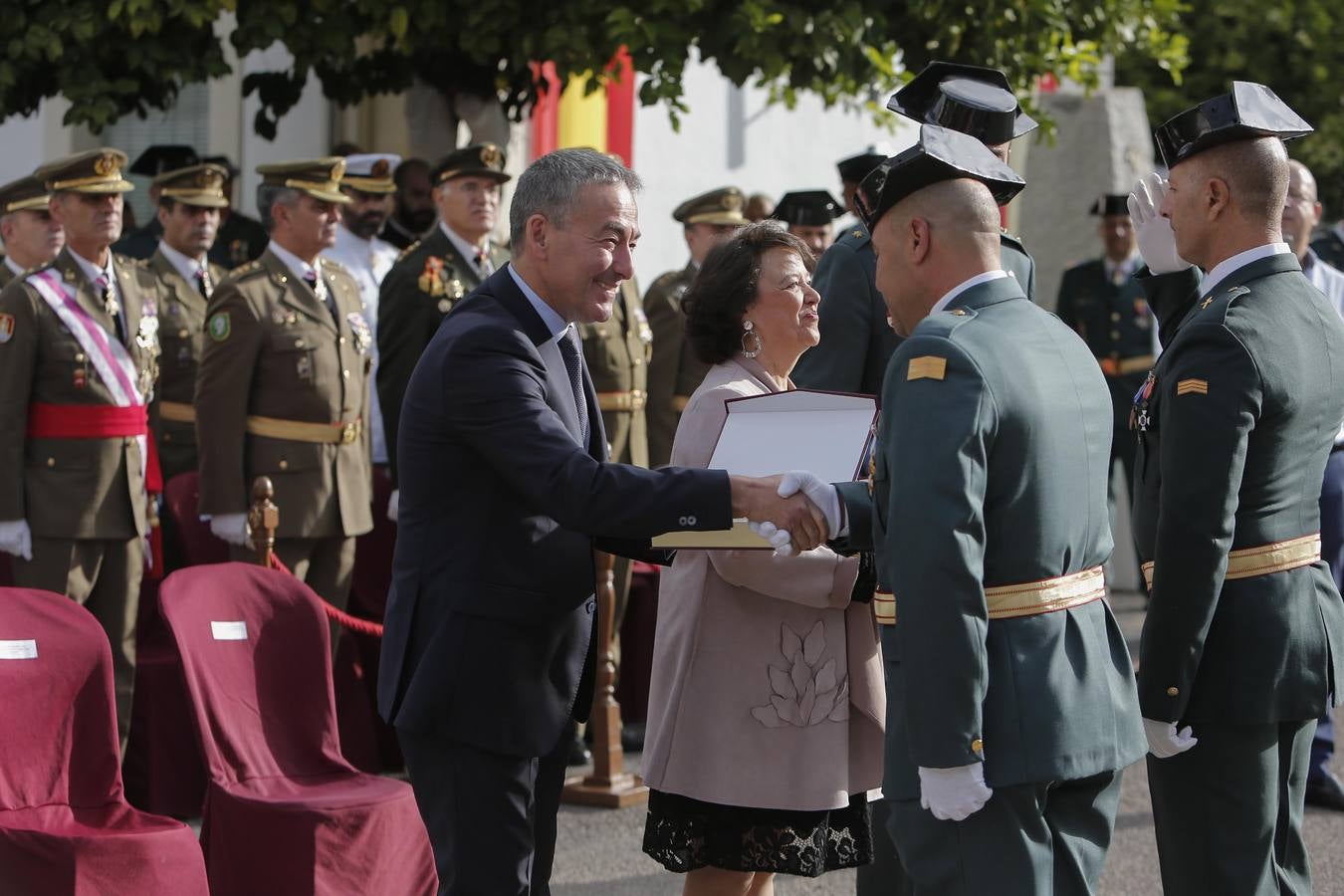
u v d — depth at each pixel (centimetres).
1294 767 566
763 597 555
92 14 988
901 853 463
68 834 591
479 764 500
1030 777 440
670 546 495
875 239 476
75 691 639
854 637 565
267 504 798
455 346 492
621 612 981
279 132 1473
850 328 672
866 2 1057
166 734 847
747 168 1720
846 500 480
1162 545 526
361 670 955
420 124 1234
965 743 426
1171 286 603
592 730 966
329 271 957
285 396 902
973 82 531
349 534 921
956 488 428
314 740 692
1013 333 452
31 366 823
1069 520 453
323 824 629
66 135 1480
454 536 500
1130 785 948
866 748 570
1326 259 1402
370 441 1035
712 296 570
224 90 1477
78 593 834
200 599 681
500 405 487
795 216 1180
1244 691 538
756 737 552
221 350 889
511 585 497
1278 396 525
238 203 1484
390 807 648
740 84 1036
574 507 480
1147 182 606
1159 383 552
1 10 1012
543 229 502
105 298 855
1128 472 1426
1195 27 2414
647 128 1630
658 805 567
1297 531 550
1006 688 444
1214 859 549
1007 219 1695
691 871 569
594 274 500
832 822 575
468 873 500
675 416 1147
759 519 479
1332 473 894
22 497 818
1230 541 521
